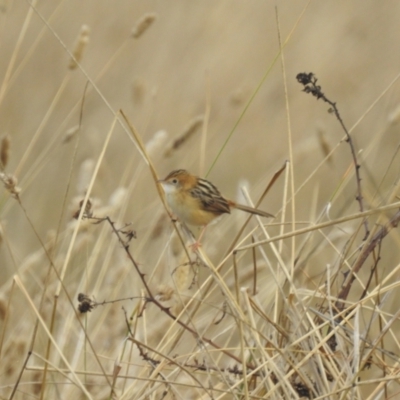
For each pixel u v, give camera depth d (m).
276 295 8.69
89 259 11.12
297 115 19.89
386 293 8.80
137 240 12.34
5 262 13.73
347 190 15.86
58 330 10.99
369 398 7.74
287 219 16.19
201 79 20.38
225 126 19.48
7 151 10.37
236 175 18.30
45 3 20.72
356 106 19.64
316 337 8.41
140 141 8.93
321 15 23.00
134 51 20.66
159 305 8.25
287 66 21.44
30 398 9.83
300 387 8.03
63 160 17.48
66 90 19.19
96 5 21.62
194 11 21.78
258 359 8.33
